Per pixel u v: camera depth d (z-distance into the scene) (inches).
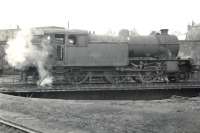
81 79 975.6
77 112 547.5
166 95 974.4
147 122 481.7
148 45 1039.0
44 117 491.5
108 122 470.9
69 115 515.8
